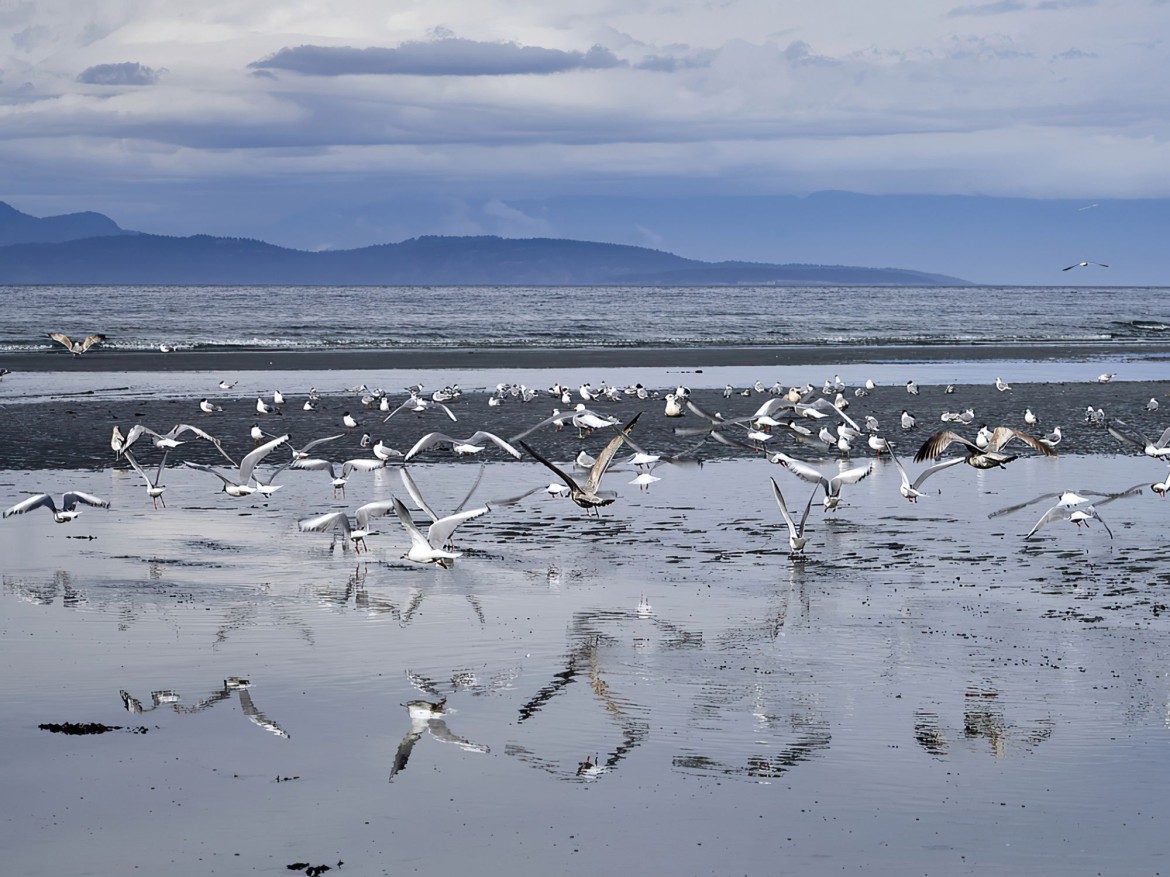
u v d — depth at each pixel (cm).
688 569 2561
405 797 1466
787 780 1517
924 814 1427
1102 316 17200
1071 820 1414
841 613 2234
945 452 4322
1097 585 2433
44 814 1411
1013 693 1814
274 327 11888
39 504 2477
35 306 16150
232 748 1605
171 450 4262
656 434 4725
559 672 1908
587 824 1400
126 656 1966
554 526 2986
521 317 14750
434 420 5316
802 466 2653
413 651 2009
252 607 2261
